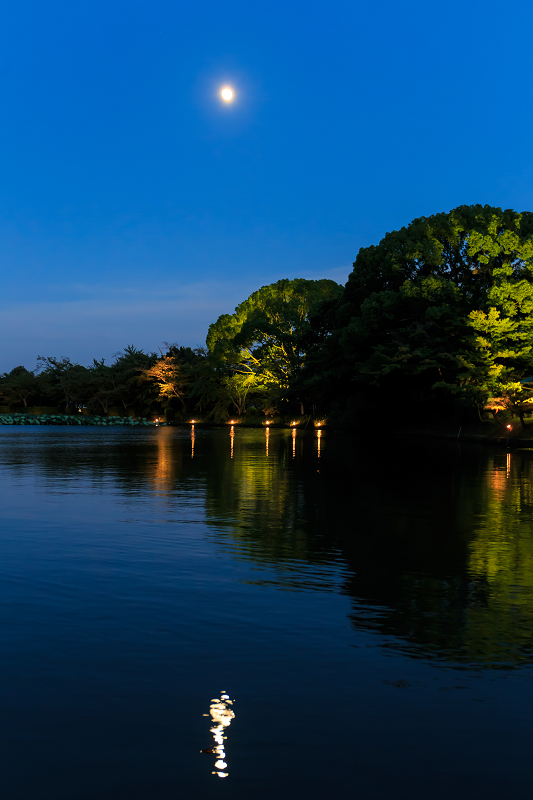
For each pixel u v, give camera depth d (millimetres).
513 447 35719
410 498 15023
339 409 59062
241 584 7449
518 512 12914
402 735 3969
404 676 4828
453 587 7410
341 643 5527
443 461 26312
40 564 8383
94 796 3357
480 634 5801
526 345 42781
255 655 5219
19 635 5637
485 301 44406
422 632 5840
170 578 7703
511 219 47438
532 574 8023
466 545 9750
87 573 7910
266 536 10391
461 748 3834
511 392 40750
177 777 3518
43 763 3643
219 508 13398
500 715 4234
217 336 91938
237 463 25281
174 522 11656
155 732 3973
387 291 48469
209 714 4199
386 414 57594
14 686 4590
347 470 22188
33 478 19422
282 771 3580
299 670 4918
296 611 6430
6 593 7004
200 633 5734
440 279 45406
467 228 48438
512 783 3500
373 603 6734
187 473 21094
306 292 81312
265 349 80875
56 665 4969
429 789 3439
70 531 10750
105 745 3826
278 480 18938
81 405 115625
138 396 107875
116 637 5605
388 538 10281
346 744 3861
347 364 55312
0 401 118938
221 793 3385
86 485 17578
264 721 4117
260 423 84875
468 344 44719
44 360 117312
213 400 96625
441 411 53125
